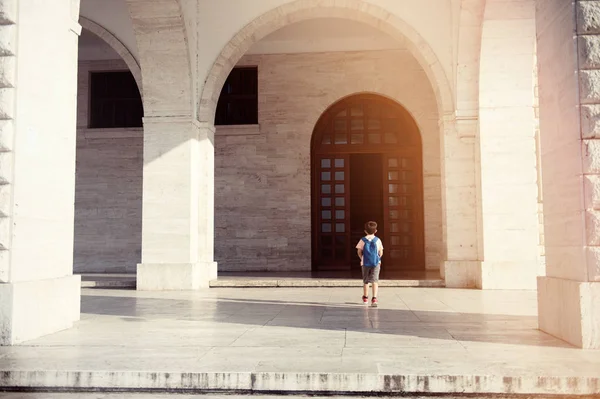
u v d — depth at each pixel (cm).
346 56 1989
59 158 790
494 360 535
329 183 2016
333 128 2028
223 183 2003
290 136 1992
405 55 1975
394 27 1430
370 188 2423
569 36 661
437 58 1415
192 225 1406
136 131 2027
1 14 685
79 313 845
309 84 1998
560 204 698
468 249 1406
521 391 468
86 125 2048
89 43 2022
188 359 541
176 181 1399
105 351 588
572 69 656
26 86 709
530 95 1345
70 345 626
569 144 671
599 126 638
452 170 1419
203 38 1444
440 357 548
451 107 1413
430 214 1948
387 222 1989
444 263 1407
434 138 1956
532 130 1341
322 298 1153
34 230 721
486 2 1287
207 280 1459
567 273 672
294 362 525
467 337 666
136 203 2023
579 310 607
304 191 1978
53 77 776
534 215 1335
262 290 1359
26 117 709
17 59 691
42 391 498
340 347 600
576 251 647
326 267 1998
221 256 1988
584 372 483
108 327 759
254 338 661
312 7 1428
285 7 1427
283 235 1977
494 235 1336
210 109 1468
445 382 472
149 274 1377
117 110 2081
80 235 2031
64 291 759
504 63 1337
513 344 622
